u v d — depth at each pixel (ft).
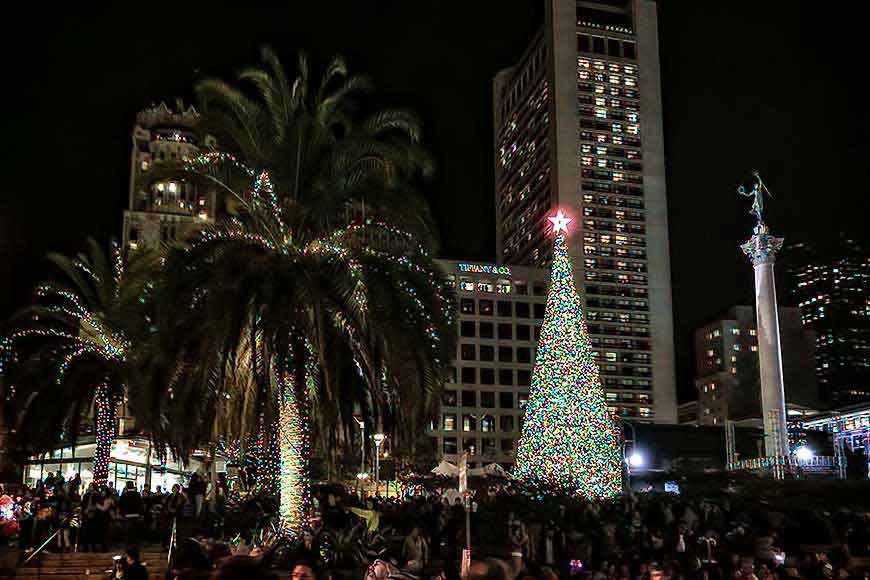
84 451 156.97
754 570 60.29
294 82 86.89
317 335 75.15
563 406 147.13
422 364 74.54
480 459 461.37
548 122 554.87
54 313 128.47
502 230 618.44
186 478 167.84
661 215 541.34
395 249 80.79
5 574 73.67
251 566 15.20
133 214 364.38
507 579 27.91
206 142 86.02
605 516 93.56
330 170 86.53
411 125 85.40
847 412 304.30
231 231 79.36
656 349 524.11
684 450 322.14
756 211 257.14
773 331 245.86
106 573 73.82
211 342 72.84
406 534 86.28
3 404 141.49
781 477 164.66
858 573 57.52
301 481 80.33
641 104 552.41
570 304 153.48
